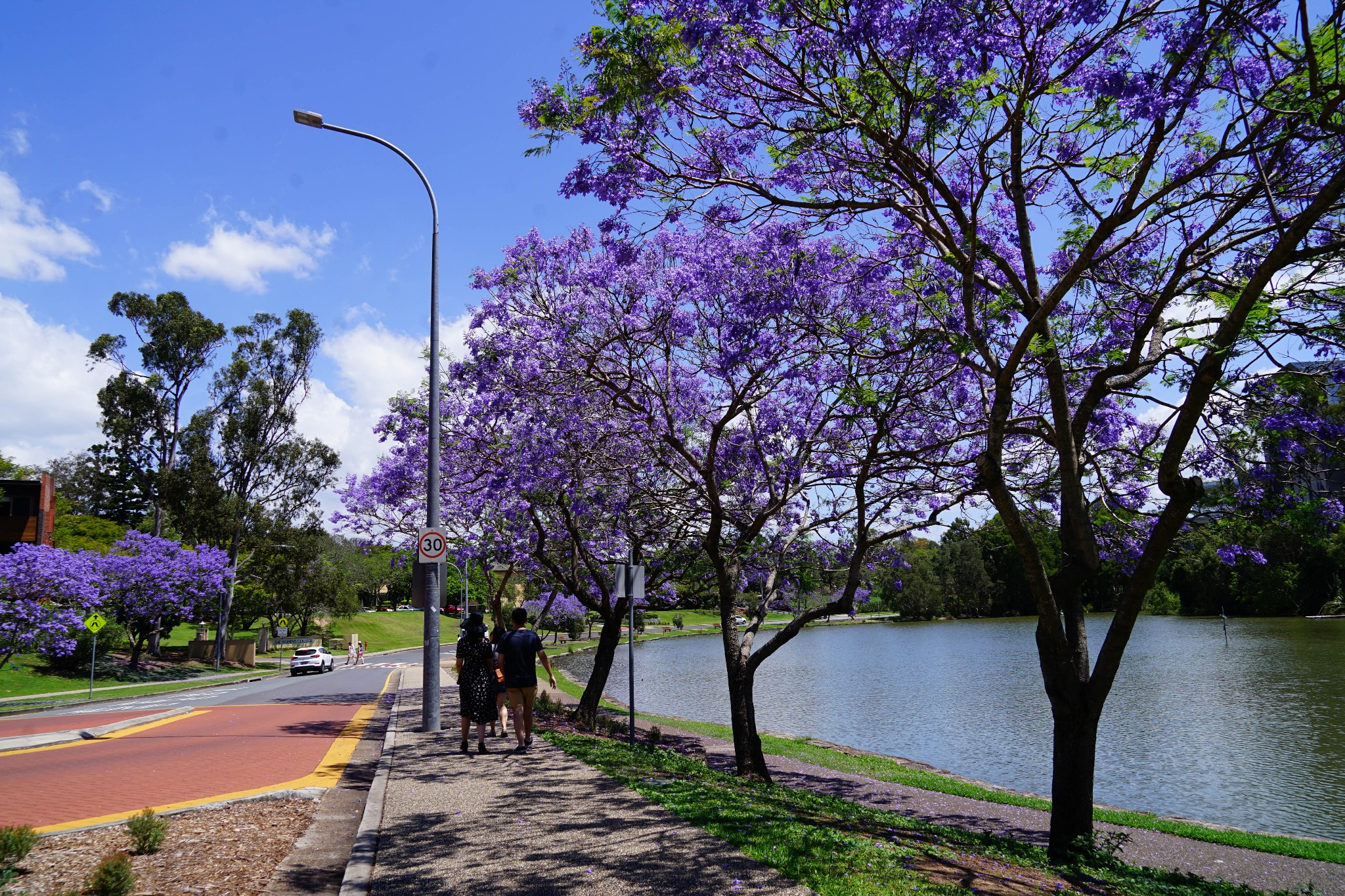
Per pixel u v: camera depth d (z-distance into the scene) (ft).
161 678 132.57
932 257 33.37
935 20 23.35
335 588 183.62
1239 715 82.17
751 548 41.81
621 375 40.81
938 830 29.40
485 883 16.49
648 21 23.30
